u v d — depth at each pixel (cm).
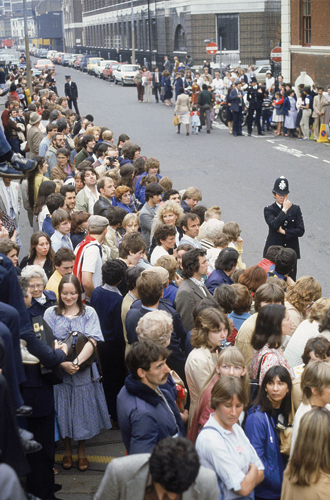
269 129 3409
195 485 435
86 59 8725
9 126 2147
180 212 1091
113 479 437
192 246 953
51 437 677
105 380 847
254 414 602
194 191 1319
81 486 708
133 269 808
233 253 925
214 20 6103
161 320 632
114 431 855
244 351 735
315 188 2197
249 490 527
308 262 1555
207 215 1195
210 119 3431
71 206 1166
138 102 4859
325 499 514
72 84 4091
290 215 1212
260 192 2181
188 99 3291
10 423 461
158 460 398
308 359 646
